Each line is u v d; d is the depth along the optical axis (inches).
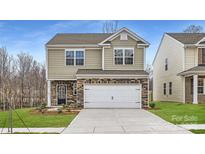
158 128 496.4
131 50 1015.0
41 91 1569.9
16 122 583.2
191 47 1088.2
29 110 888.3
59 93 1064.8
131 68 1013.2
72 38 1119.6
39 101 1507.1
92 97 947.3
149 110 842.8
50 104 1050.1
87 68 1047.6
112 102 945.5
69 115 721.0
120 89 946.7
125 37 1015.6
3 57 1560.0
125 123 562.3
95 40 1091.3
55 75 1045.8
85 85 949.8
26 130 483.8
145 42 1010.7
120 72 976.9
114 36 1013.2
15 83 1508.4
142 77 944.3
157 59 1482.5
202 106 898.7
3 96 1213.7
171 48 1233.4
